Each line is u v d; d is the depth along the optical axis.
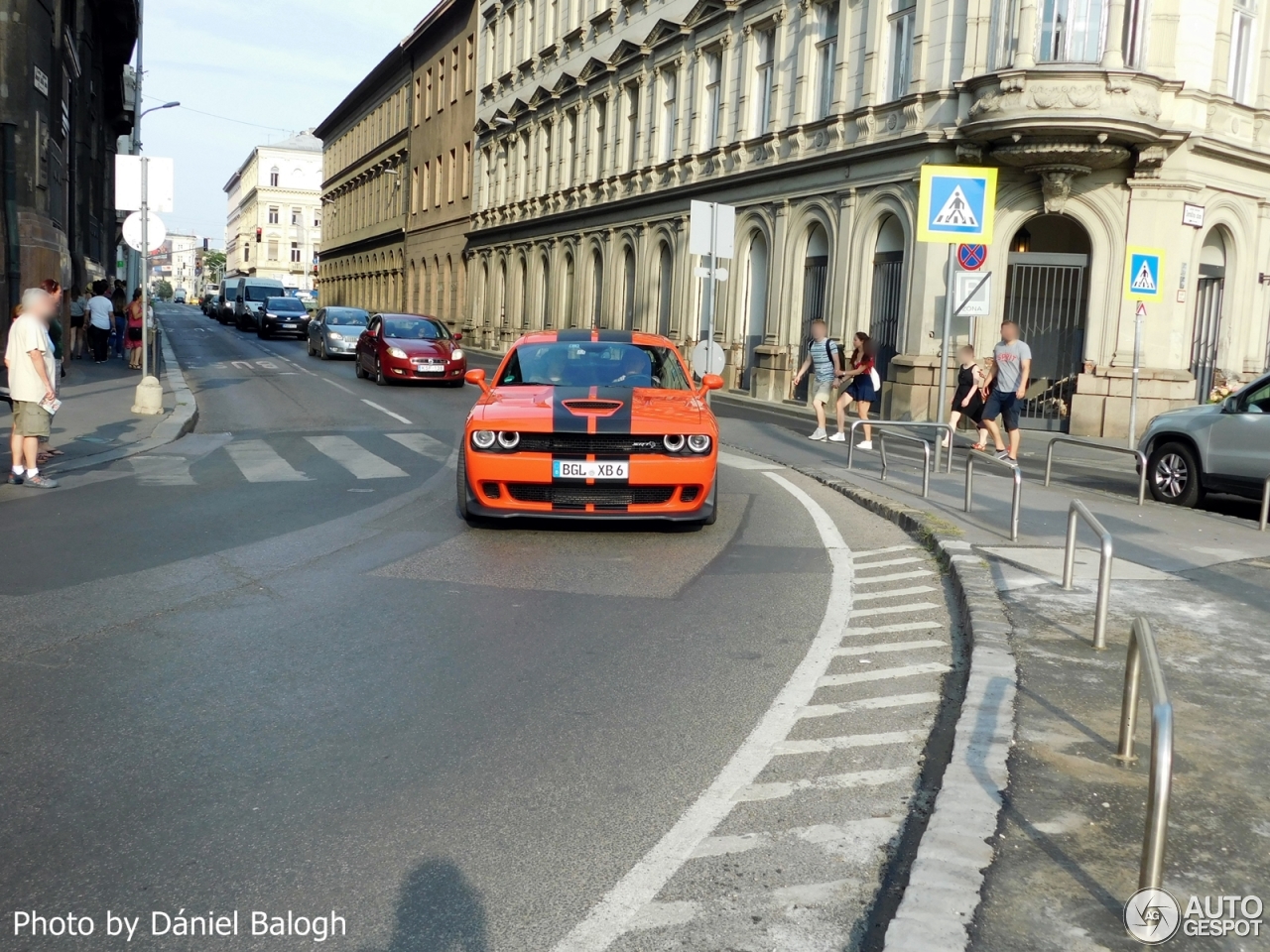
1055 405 22.86
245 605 7.03
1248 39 23.34
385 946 3.25
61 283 24.89
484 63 54.22
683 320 33.75
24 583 7.43
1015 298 22.92
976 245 15.16
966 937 3.19
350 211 86.69
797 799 4.30
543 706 5.30
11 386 11.37
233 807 4.14
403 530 9.65
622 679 5.72
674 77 35.03
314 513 10.40
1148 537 9.84
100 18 44.66
